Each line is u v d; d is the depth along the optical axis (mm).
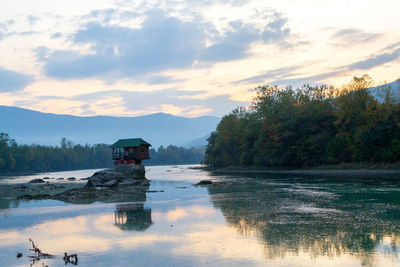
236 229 20984
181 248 17016
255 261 14602
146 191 49531
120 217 26953
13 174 179625
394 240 17312
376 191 37406
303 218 23734
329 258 14750
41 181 85000
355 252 15500
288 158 91062
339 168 76938
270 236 18875
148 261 15031
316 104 89625
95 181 61094
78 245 18438
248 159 111750
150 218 26047
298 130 88812
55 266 14852
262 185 51938
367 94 75500
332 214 24875
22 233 22078
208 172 116625
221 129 133625
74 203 38094
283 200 33375
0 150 184250
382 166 69500
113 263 14945
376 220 22250
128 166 66375
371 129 73250
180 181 71312
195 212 28250
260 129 103125
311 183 51312
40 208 34469
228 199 36125
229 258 15141
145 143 74188
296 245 16891
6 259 16203
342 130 79375
